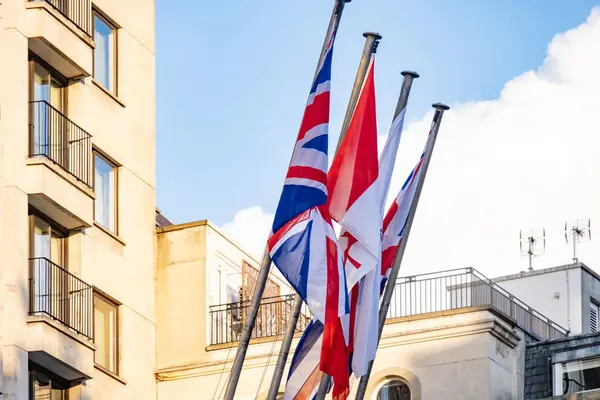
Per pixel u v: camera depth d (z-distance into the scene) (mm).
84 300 50625
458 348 51719
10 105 49469
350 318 41125
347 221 41406
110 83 54688
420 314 52188
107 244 53000
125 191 54375
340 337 40719
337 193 41688
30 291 48812
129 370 53188
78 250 51219
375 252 41219
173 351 54375
